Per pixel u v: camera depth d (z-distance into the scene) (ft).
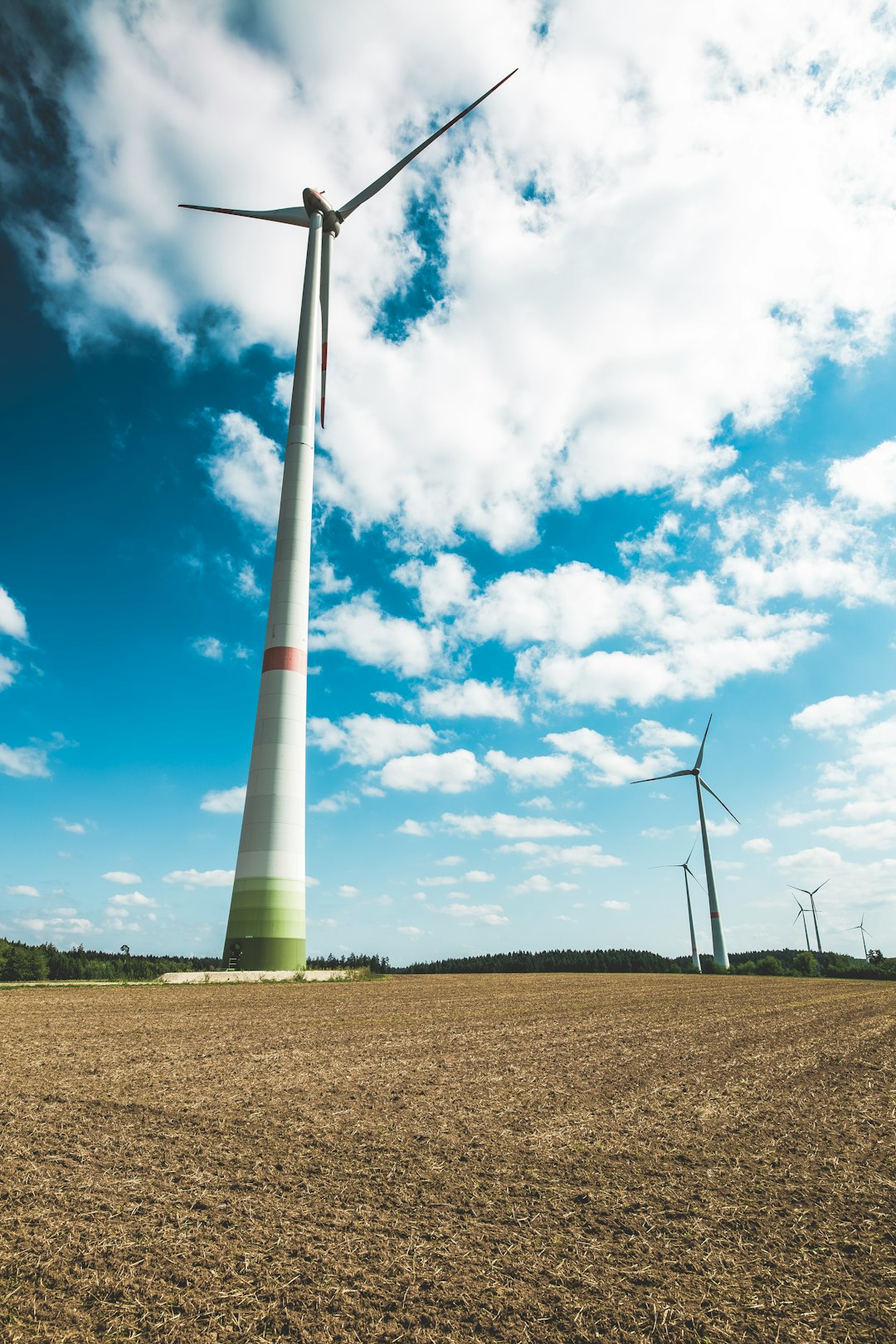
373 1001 91.76
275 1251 19.56
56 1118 31.63
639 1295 17.61
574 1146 29.27
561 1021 72.18
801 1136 31.17
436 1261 19.20
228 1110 33.60
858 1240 20.65
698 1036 62.13
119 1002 83.87
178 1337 15.47
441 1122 32.30
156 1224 21.08
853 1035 63.98
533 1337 15.78
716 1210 22.86
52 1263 18.57
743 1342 15.58
